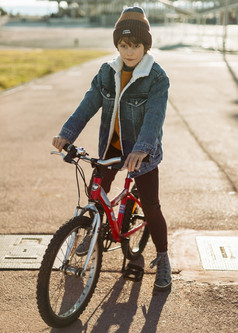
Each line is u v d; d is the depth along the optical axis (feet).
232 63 72.79
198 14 184.65
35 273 10.73
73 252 8.69
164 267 10.05
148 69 8.73
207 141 23.29
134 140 9.29
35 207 14.89
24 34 203.21
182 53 102.99
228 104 34.50
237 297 9.57
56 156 21.12
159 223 9.91
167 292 9.86
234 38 162.20
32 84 51.39
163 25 241.55
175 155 20.81
